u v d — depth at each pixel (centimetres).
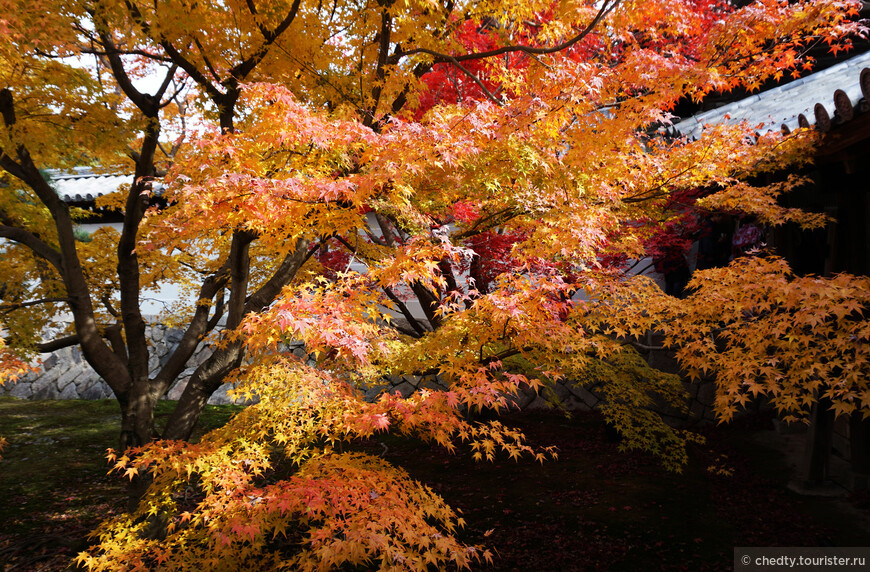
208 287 594
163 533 484
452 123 374
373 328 351
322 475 340
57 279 683
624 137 464
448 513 340
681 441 672
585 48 641
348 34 516
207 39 461
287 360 402
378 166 350
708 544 527
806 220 541
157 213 520
